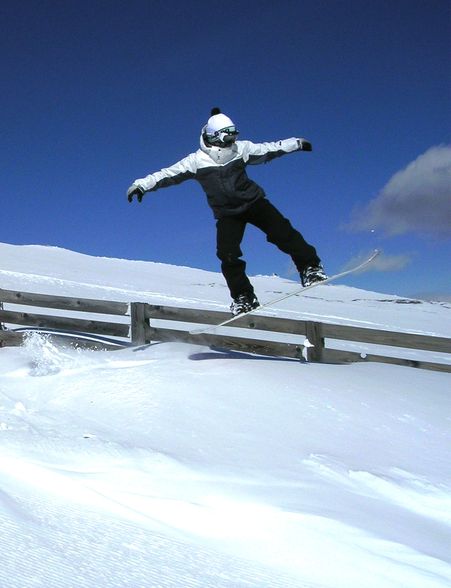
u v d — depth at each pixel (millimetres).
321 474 5082
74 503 3734
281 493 4504
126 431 5949
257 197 7090
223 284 33562
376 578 3242
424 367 9688
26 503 3500
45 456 4738
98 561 2756
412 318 28828
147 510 3887
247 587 2801
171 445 5543
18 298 10297
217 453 5402
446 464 5695
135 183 7078
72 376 8000
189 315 9648
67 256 37688
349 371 8523
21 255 34531
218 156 6910
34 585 2354
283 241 7059
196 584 2707
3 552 2645
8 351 9375
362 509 4426
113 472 4570
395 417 6750
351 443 5973
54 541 2918
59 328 10203
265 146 7059
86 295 23297
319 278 6977
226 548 3396
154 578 2678
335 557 3449
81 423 6156
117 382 7527
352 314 28016
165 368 8023
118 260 39875
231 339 9547
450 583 3271
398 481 5098
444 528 4383
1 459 4465
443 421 6777
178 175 7078
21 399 7207
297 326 9531
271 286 37844
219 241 7273
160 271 37156
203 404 6727
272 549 3480
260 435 5973
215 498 4207
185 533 3543
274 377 7691
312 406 6824
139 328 9727
